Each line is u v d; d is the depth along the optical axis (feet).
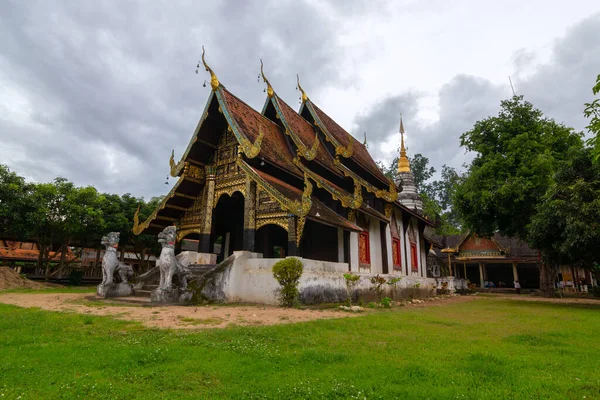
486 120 85.46
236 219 67.77
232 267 42.24
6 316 25.96
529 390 12.69
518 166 74.23
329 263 47.14
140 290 47.55
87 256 123.13
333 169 59.52
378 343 20.31
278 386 12.40
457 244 130.82
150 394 11.64
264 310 34.63
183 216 58.54
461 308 46.83
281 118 59.26
